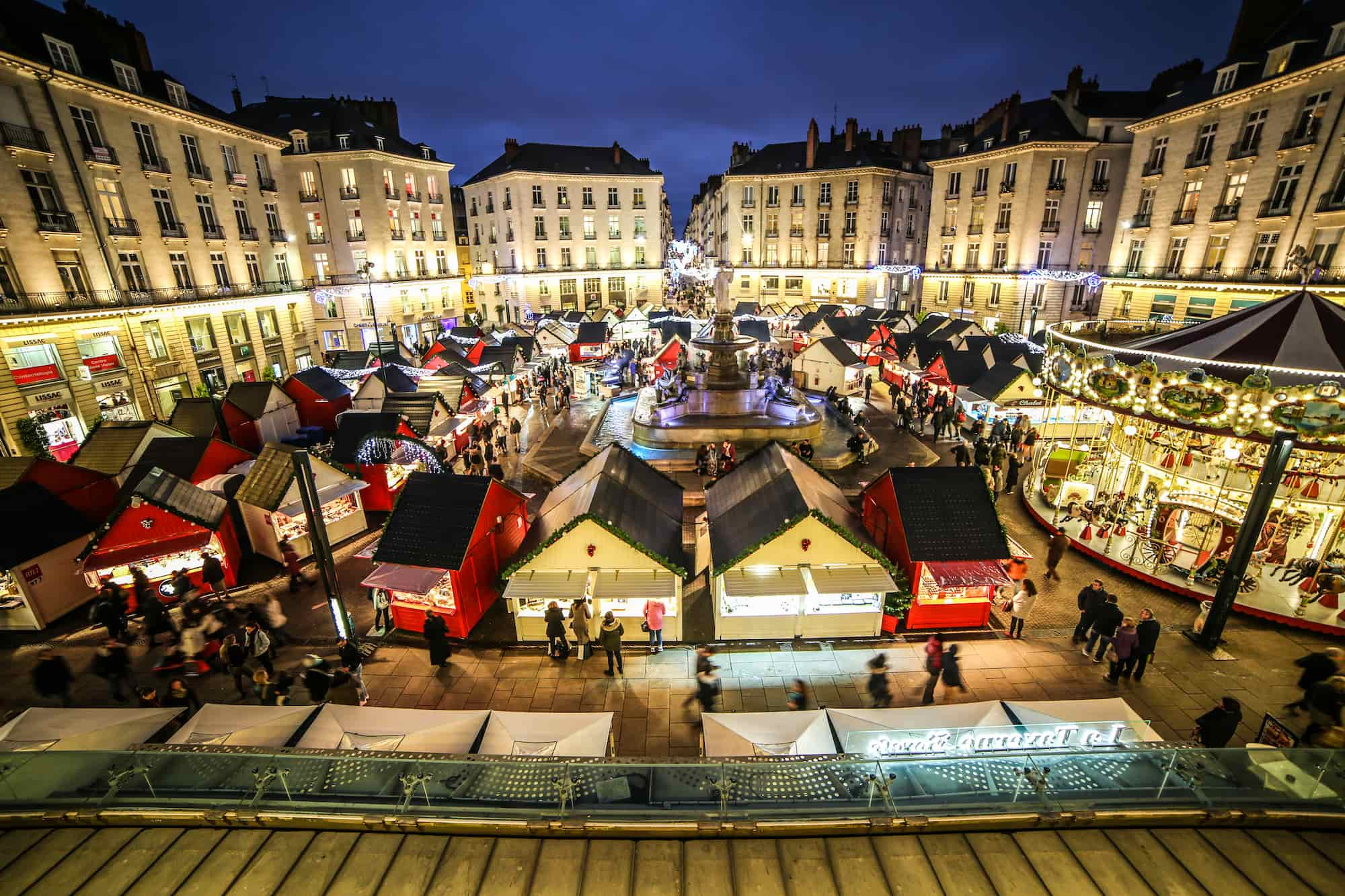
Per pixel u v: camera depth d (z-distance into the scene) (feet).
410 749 23.15
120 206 90.68
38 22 81.82
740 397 76.59
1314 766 19.02
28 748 24.26
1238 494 44.98
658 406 80.07
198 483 52.95
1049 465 61.00
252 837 18.51
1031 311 142.00
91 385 83.66
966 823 18.35
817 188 180.24
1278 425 37.29
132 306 89.15
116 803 19.44
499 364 100.37
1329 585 39.24
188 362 100.12
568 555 37.91
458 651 38.70
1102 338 63.16
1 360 73.82
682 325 115.65
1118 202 137.69
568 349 130.21
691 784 18.66
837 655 37.70
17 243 76.43
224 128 109.29
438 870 17.26
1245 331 45.29
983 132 154.71
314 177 145.07
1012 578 39.06
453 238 172.96
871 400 99.66
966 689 34.30
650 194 194.18
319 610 43.60
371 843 18.21
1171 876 16.96
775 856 17.63
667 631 39.34
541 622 39.45
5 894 16.79
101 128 87.45
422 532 39.58
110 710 26.76
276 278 123.75
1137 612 41.45
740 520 40.24
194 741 23.80
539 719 25.30
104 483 50.26
